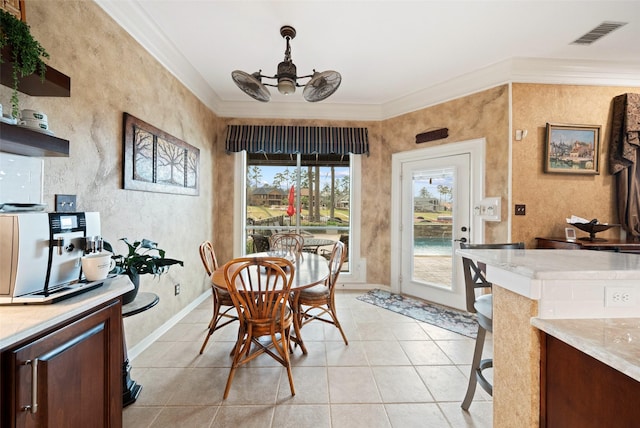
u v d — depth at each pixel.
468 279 1.51
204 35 2.26
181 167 2.67
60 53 1.44
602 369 0.69
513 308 0.96
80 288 1.02
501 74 2.70
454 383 1.81
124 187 1.91
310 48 2.44
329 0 1.87
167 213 2.48
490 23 2.10
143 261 1.57
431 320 2.78
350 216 3.87
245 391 1.71
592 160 2.69
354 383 1.80
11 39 0.98
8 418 0.72
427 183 3.33
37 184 1.30
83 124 1.59
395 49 2.46
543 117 2.67
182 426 1.44
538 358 0.87
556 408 0.82
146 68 2.16
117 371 1.13
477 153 2.88
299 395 1.68
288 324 1.86
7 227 0.89
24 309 0.88
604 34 2.22
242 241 3.80
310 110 3.71
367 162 3.80
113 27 1.81
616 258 1.09
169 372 1.90
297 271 2.17
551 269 0.87
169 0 1.88
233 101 3.62
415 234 3.46
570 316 0.85
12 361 0.73
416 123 3.40
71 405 0.90
